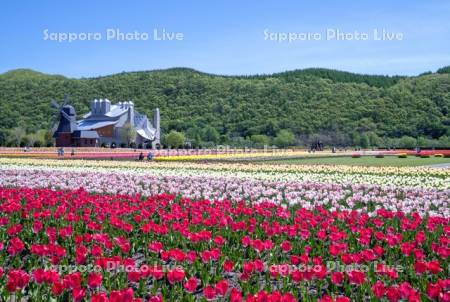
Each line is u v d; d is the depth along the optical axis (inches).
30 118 6437.0
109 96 7249.0
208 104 6732.3
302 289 293.7
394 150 3863.2
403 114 5841.5
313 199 687.1
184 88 7386.8
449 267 355.9
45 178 895.7
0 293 283.3
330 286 308.5
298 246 394.3
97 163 1413.6
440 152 3129.9
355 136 5004.9
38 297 273.6
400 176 1069.8
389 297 255.6
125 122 4842.5
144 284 298.2
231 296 243.0
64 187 786.8
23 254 396.8
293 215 537.3
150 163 1451.8
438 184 893.2
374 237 422.3
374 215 526.9
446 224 472.7
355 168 1258.6
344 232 415.8
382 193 776.3
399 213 515.2
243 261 363.6
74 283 266.2
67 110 4451.3
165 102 7007.9
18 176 929.5
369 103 6259.8
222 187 810.2
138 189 725.3
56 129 4473.4
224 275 348.2
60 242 420.2
